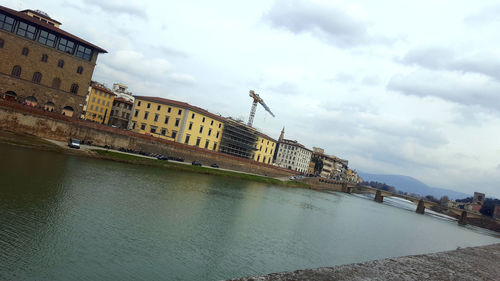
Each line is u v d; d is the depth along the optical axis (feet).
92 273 71.05
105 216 107.86
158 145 300.81
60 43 264.31
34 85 252.62
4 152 161.68
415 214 461.78
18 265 66.49
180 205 150.20
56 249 77.25
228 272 90.07
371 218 281.33
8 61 239.09
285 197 280.72
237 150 456.86
